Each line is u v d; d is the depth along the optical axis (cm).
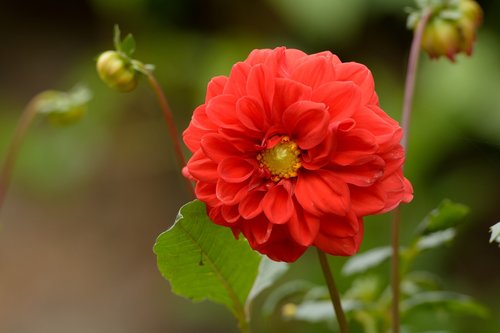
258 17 146
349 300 80
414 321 97
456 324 110
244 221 61
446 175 133
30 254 151
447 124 126
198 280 70
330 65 61
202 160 61
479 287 136
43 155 149
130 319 140
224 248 68
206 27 151
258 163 62
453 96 121
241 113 61
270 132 61
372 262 79
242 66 61
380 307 77
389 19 140
